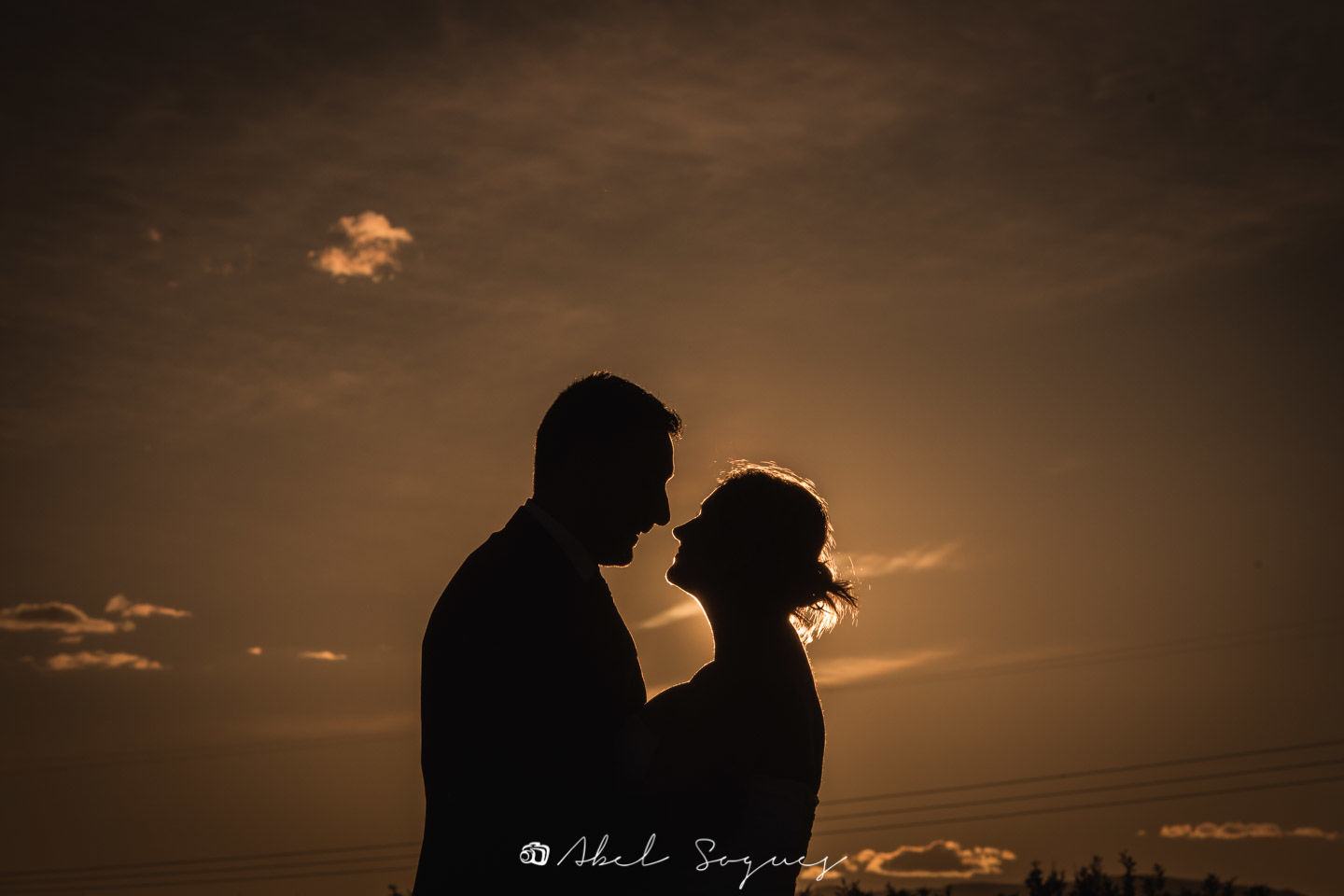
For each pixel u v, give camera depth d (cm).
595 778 344
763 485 372
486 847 335
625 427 376
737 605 366
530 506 377
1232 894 3638
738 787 342
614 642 364
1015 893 3781
